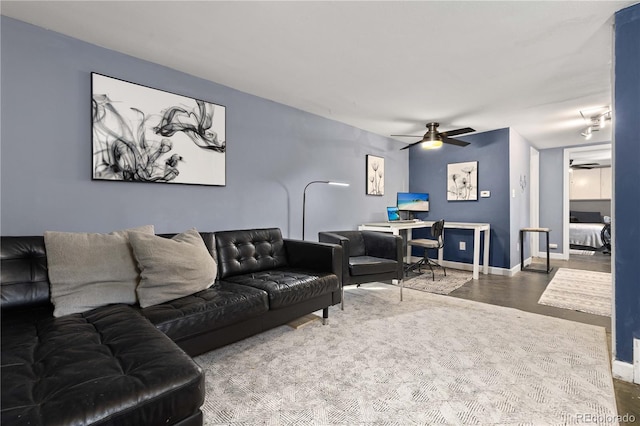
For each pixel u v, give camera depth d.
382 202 4.82
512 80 2.73
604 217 7.67
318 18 1.85
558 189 5.84
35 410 0.80
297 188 3.53
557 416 1.40
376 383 1.66
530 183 5.58
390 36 2.04
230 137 2.90
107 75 2.20
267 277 2.34
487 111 3.61
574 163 7.51
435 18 1.83
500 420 1.38
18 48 1.87
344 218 4.14
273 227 3.24
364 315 2.70
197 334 1.69
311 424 1.35
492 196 4.55
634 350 1.70
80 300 1.59
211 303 1.76
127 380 0.94
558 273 4.52
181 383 0.98
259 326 2.01
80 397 0.85
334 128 3.98
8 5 1.72
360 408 1.46
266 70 2.55
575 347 2.09
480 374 1.75
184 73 2.59
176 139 2.52
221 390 1.60
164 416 0.94
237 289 2.02
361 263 2.94
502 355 1.98
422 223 4.54
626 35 1.72
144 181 2.36
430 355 1.98
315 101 3.29
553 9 1.74
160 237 1.96
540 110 3.56
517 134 4.68
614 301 1.78
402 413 1.42
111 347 1.16
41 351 1.13
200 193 2.70
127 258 1.80
